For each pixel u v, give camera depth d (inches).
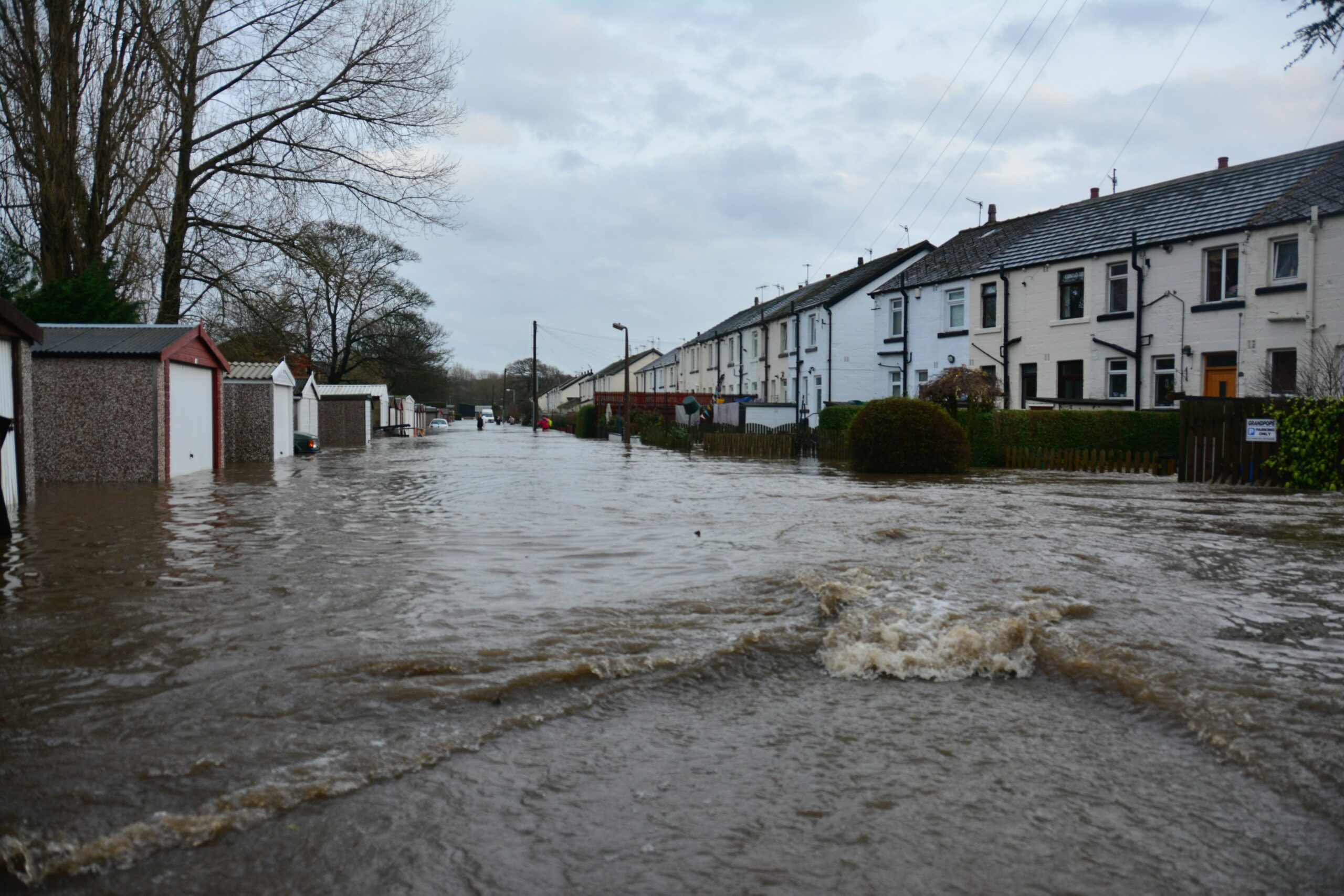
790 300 1862.7
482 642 203.8
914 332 1298.0
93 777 134.6
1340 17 329.7
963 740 153.6
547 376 6122.1
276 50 939.3
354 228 1483.8
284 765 139.4
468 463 1006.4
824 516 447.5
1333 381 706.8
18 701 166.4
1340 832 120.0
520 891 107.2
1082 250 1007.6
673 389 2669.8
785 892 106.9
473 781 136.3
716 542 356.2
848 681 185.2
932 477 765.9
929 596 244.2
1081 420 857.5
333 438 1710.1
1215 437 677.3
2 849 114.7
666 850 116.4
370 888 107.8
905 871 111.3
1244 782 135.6
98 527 406.3
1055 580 268.4
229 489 619.2
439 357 2618.1
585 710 166.4
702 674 186.2
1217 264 867.4
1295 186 832.3
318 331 2178.9
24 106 784.3
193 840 117.7
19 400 487.2
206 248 965.8
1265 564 300.8
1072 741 152.8
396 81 979.3
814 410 1589.6
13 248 819.4
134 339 700.0
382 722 157.8
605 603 244.2
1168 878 109.5
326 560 317.7
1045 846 117.3
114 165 850.1
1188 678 176.1
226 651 198.1
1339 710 160.2
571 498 561.3
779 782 136.9
